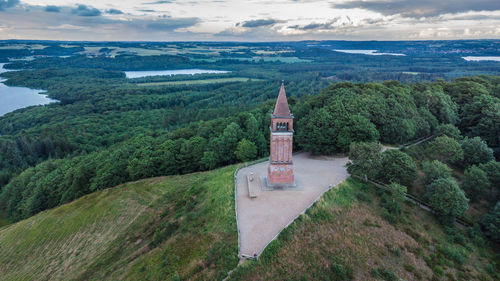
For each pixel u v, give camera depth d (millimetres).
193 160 80375
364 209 48156
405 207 51250
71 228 58750
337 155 70562
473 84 98812
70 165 89312
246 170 62062
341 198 49188
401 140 73625
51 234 58500
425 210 51875
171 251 41062
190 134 94188
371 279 35938
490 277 40375
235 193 50594
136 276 39031
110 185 78875
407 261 39781
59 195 80062
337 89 87250
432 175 54875
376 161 54375
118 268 43250
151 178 76062
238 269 34031
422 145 75938
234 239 38781
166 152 80688
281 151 51031
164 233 46594
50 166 95812
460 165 67562
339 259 37500
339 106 72312
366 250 39812
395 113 74438
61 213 65438
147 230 53281
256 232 40094
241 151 71688
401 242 42719
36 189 81625
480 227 49500
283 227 40906
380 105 74625
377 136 68125
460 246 45219
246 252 36469
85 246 53031
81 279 44250
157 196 64500
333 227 42531
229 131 77750
